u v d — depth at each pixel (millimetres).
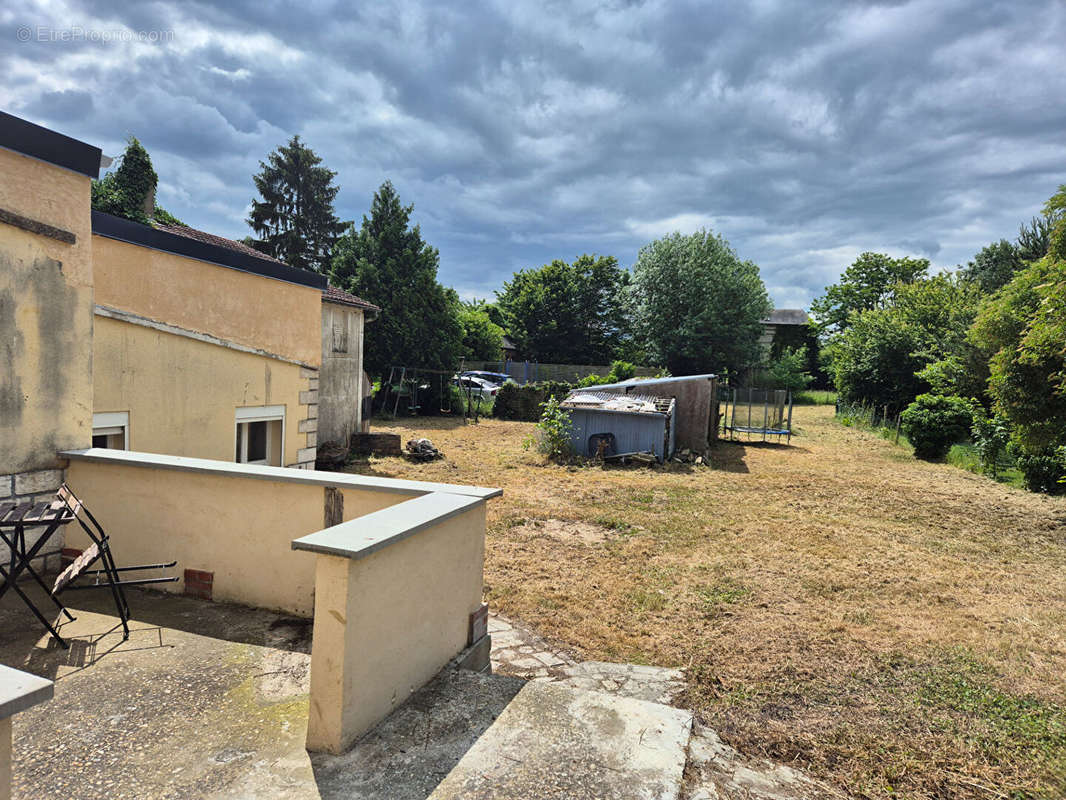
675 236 37875
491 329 36344
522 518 8367
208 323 6375
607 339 42344
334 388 12031
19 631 3184
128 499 3906
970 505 9938
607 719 2572
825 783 2908
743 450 16812
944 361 18594
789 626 4930
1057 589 6012
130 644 3092
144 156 12000
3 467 3672
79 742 2248
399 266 25047
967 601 5629
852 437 19938
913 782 2949
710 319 35594
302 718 2469
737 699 3738
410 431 18625
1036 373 9234
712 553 6941
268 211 38562
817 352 46438
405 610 2594
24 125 3688
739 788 2707
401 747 2295
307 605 3451
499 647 4402
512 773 2160
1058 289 8430
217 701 2582
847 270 48938
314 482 3420
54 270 3977
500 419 23500
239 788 2018
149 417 5684
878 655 4430
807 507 9586
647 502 9695
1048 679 4125
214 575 3695
